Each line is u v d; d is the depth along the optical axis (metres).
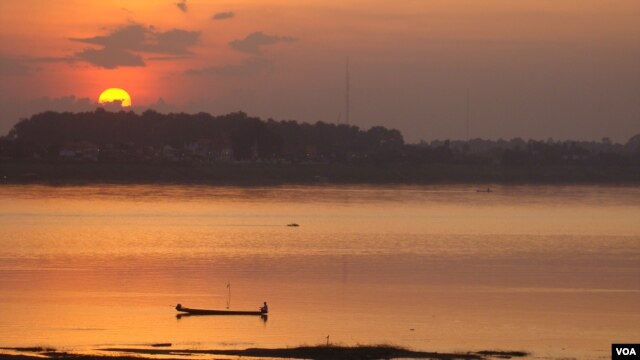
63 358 110.19
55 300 156.75
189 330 134.12
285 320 142.88
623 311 153.62
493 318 146.38
